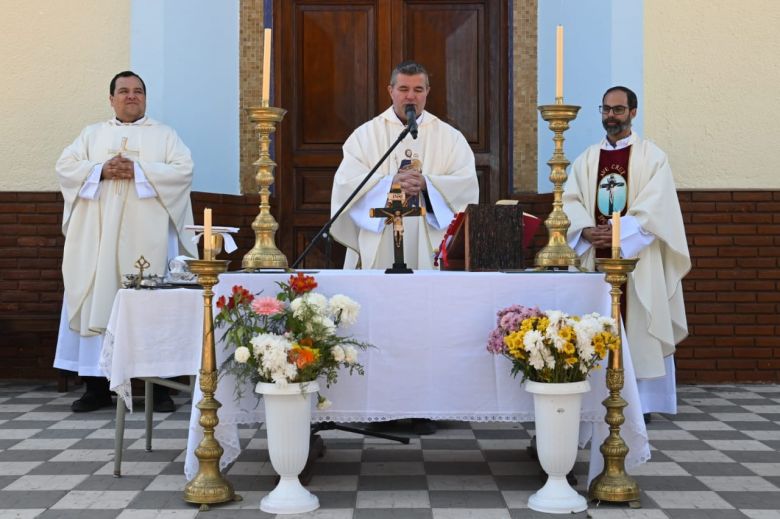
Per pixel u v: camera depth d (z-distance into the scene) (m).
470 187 5.56
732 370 7.00
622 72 6.74
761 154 6.98
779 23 6.95
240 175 7.43
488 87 7.46
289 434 3.87
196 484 3.98
